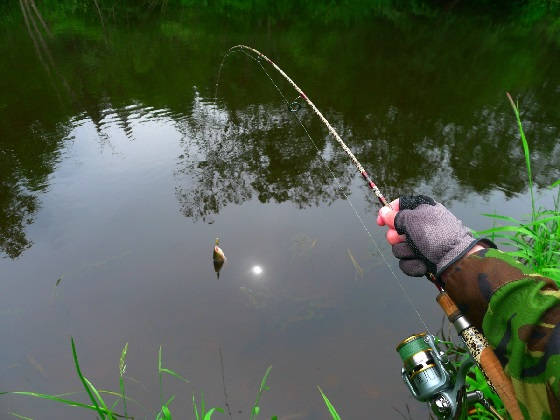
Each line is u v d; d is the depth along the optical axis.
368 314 2.92
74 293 3.28
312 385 2.49
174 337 2.87
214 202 4.43
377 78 8.45
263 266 3.44
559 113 6.42
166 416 2.00
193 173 5.05
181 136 6.09
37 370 2.69
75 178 5.04
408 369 1.21
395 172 4.83
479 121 6.20
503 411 1.84
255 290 3.20
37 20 16.00
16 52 11.17
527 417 0.59
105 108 7.22
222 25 14.82
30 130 6.43
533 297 0.60
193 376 2.61
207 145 5.76
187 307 3.11
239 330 2.89
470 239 0.79
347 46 11.38
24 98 7.77
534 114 6.41
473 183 4.50
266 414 2.36
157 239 3.88
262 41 12.16
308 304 3.03
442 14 16.45
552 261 2.58
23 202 4.56
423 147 5.43
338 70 9.08
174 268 3.50
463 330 0.80
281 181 4.79
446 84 8.00
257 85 8.20
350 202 4.28
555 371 0.52
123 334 2.92
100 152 5.68
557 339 0.54
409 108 6.80
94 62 10.10
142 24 15.41
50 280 3.42
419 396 1.19
